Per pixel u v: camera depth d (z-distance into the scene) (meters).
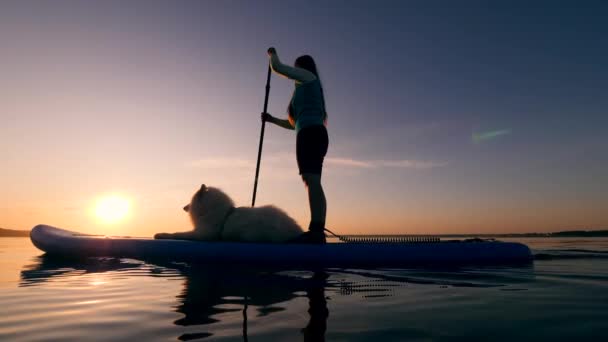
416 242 3.85
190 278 2.54
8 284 2.36
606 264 3.39
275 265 3.34
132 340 1.22
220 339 1.21
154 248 3.88
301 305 1.69
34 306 1.74
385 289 2.08
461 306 1.66
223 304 1.72
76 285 2.30
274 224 3.87
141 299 1.86
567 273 2.74
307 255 3.46
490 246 3.73
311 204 3.74
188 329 1.33
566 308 1.61
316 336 1.23
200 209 4.20
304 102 3.90
